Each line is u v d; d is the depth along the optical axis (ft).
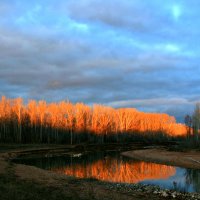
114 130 375.04
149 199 63.10
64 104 341.62
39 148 240.73
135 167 134.00
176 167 134.00
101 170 123.44
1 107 302.45
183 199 65.00
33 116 322.96
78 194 62.23
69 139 329.31
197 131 291.58
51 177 87.66
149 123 443.32
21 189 56.29
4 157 166.71
